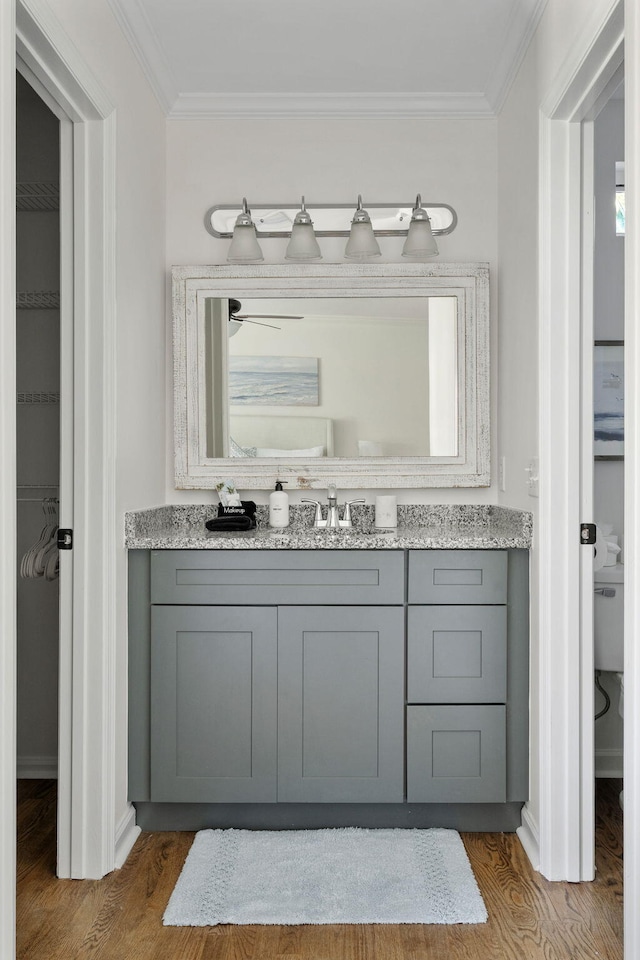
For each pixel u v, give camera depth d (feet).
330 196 10.23
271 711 8.28
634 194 5.09
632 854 5.22
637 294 5.06
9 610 5.12
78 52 6.56
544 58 7.62
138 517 8.35
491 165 10.16
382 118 10.16
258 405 10.12
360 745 8.29
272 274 10.09
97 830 7.51
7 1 5.07
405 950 6.35
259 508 10.19
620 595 9.38
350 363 10.09
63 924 6.72
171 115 10.14
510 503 9.29
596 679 10.10
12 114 5.14
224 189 10.24
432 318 10.07
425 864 7.64
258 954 6.29
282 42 8.79
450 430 10.07
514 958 6.24
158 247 9.76
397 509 10.19
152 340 9.39
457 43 8.82
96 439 7.49
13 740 5.18
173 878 7.50
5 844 5.08
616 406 10.12
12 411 5.15
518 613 8.29
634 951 5.19
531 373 8.17
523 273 8.57
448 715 8.27
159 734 8.29
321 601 8.29
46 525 9.76
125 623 8.15
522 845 8.18
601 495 10.15
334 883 7.30
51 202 9.54
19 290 9.86
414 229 9.52
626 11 5.20
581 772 7.51
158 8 8.07
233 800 8.29
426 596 8.29
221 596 8.29
